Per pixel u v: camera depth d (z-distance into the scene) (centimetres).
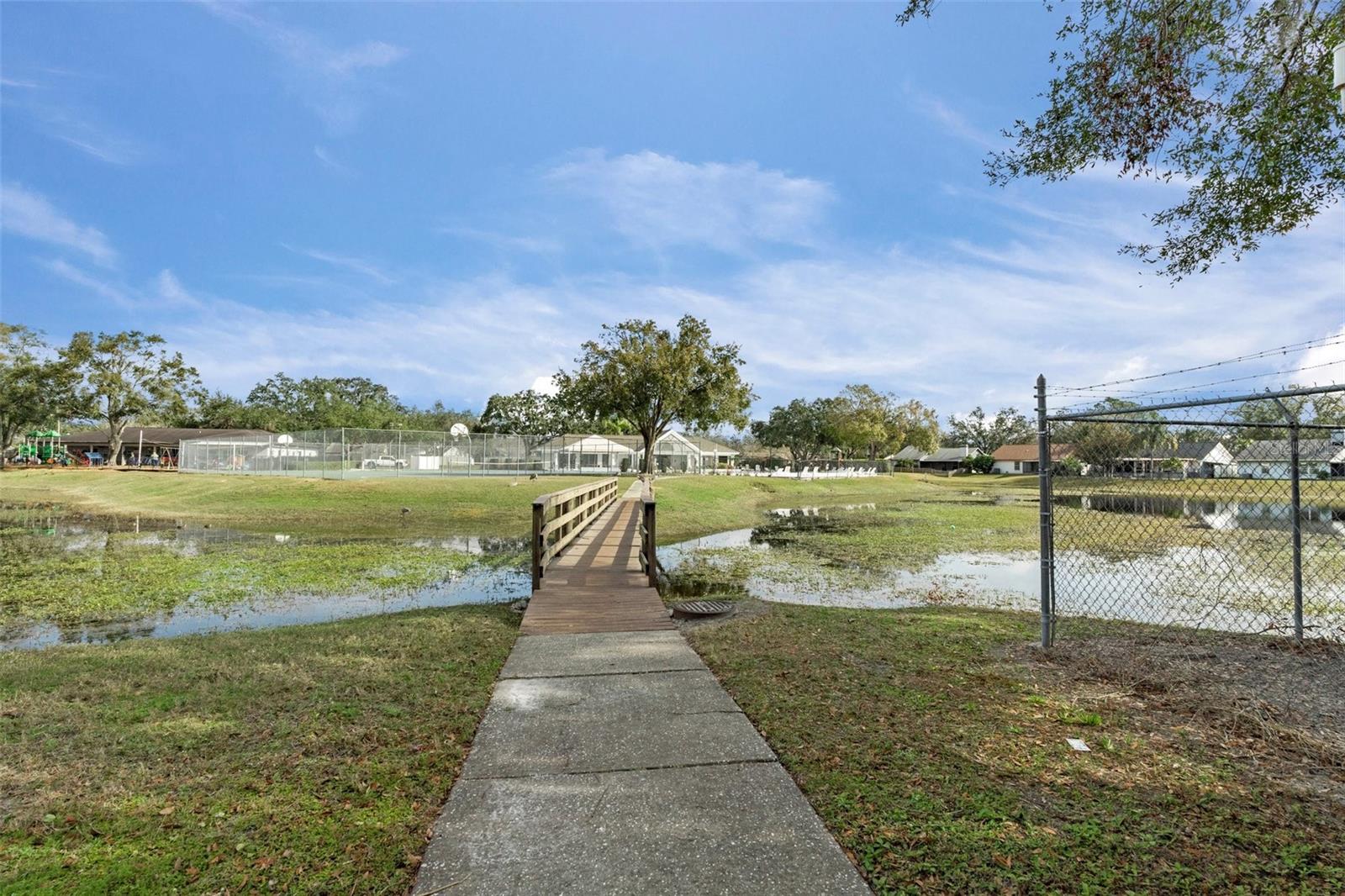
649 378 3891
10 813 279
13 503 2475
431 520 1986
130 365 5019
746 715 390
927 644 550
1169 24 582
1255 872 237
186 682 454
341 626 640
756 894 225
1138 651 507
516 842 257
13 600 886
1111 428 530
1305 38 559
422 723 380
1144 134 623
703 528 1848
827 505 2950
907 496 3625
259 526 1862
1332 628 633
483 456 3784
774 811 280
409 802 290
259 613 821
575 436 4306
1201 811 279
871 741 351
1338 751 331
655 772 317
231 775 315
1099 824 269
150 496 2542
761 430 8212
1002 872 238
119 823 272
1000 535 1725
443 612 720
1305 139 600
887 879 233
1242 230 659
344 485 2550
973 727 370
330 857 249
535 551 792
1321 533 610
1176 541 937
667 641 564
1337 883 229
